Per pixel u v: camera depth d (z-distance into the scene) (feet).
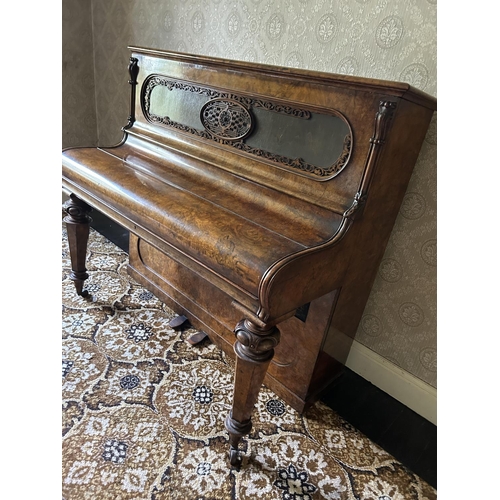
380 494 3.97
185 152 4.79
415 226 4.52
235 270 3.17
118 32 7.86
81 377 4.89
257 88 4.01
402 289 4.85
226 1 5.65
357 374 5.63
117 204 4.28
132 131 5.59
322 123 3.72
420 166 4.29
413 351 4.99
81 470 3.81
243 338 3.35
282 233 3.52
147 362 5.26
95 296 6.43
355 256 3.93
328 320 4.19
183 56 4.61
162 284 6.39
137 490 3.70
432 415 4.94
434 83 4.00
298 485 3.95
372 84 3.18
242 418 3.78
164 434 4.28
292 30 5.01
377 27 4.25
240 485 3.87
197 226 3.53
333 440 4.51
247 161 4.27
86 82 8.97
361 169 3.48
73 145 9.36
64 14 8.00
